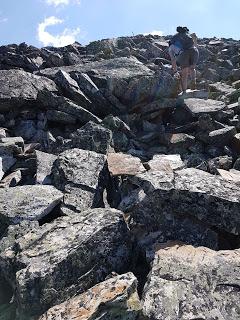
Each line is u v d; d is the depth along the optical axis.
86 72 6.08
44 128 4.84
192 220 2.45
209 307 1.78
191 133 4.64
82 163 3.45
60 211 2.89
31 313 1.96
